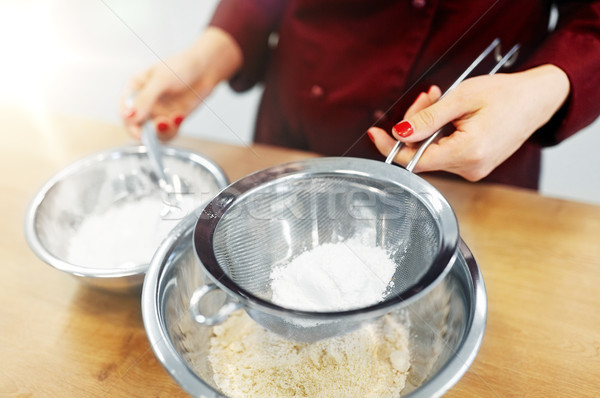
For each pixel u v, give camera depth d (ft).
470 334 1.24
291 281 1.49
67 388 1.56
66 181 2.01
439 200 1.40
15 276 1.96
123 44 1.78
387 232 1.53
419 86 1.55
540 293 1.72
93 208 2.09
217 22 2.00
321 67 1.74
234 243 1.50
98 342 1.69
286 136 2.05
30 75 2.08
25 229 1.75
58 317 1.79
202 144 2.28
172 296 1.47
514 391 1.45
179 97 1.89
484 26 1.59
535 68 1.73
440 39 1.60
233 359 1.54
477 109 1.53
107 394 1.53
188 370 1.21
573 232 1.91
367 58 1.70
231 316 1.66
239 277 1.48
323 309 1.39
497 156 1.69
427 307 1.53
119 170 2.09
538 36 1.90
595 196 3.05
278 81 1.99
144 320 1.31
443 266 1.24
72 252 1.87
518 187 2.12
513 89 1.58
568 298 1.70
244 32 2.01
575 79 1.71
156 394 1.51
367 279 1.43
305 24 1.87
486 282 1.77
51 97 2.19
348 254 1.50
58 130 2.67
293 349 1.55
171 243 1.52
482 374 1.50
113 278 1.57
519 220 1.96
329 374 1.48
